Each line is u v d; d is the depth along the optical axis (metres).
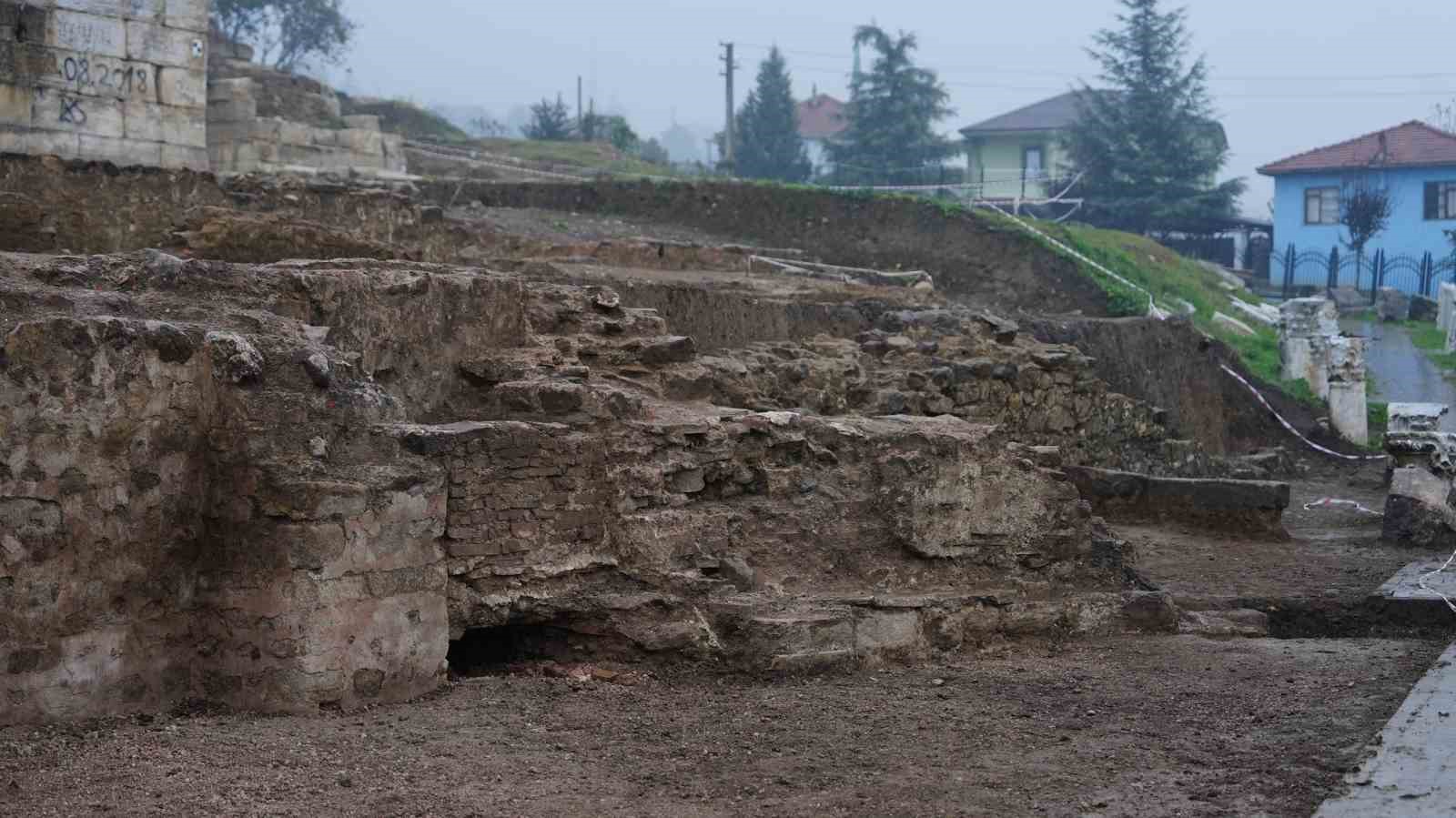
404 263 9.48
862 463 9.62
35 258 7.50
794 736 7.02
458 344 9.16
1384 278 43.84
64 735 6.54
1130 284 26.72
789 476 9.38
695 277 16.53
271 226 11.78
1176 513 14.55
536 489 8.20
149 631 7.07
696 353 11.70
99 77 16.75
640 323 10.51
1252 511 14.27
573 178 31.03
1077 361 15.75
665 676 8.12
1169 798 6.06
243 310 7.70
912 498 9.48
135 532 6.97
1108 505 14.75
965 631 9.29
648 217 27.78
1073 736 7.15
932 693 8.03
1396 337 34.28
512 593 8.04
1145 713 7.64
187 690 7.21
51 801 5.69
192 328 7.23
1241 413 23.27
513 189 27.44
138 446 6.96
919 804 5.98
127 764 6.15
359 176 25.42
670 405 9.57
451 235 16.80
